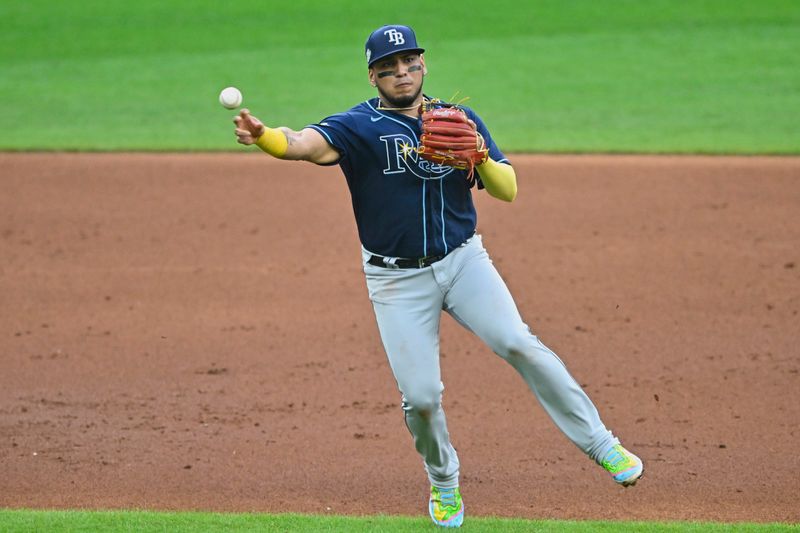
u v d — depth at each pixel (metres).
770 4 93.69
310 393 28.31
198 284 37.97
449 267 18.56
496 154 19.00
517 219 45.34
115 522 19.67
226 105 16.53
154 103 69.12
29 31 91.19
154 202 48.72
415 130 18.22
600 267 38.94
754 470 23.19
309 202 48.91
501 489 22.41
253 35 89.06
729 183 49.56
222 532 19.19
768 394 27.64
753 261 39.19
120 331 33.34
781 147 55.53
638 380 28.73
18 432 25.69
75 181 52.06
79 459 24.14
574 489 22.38
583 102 67.00
